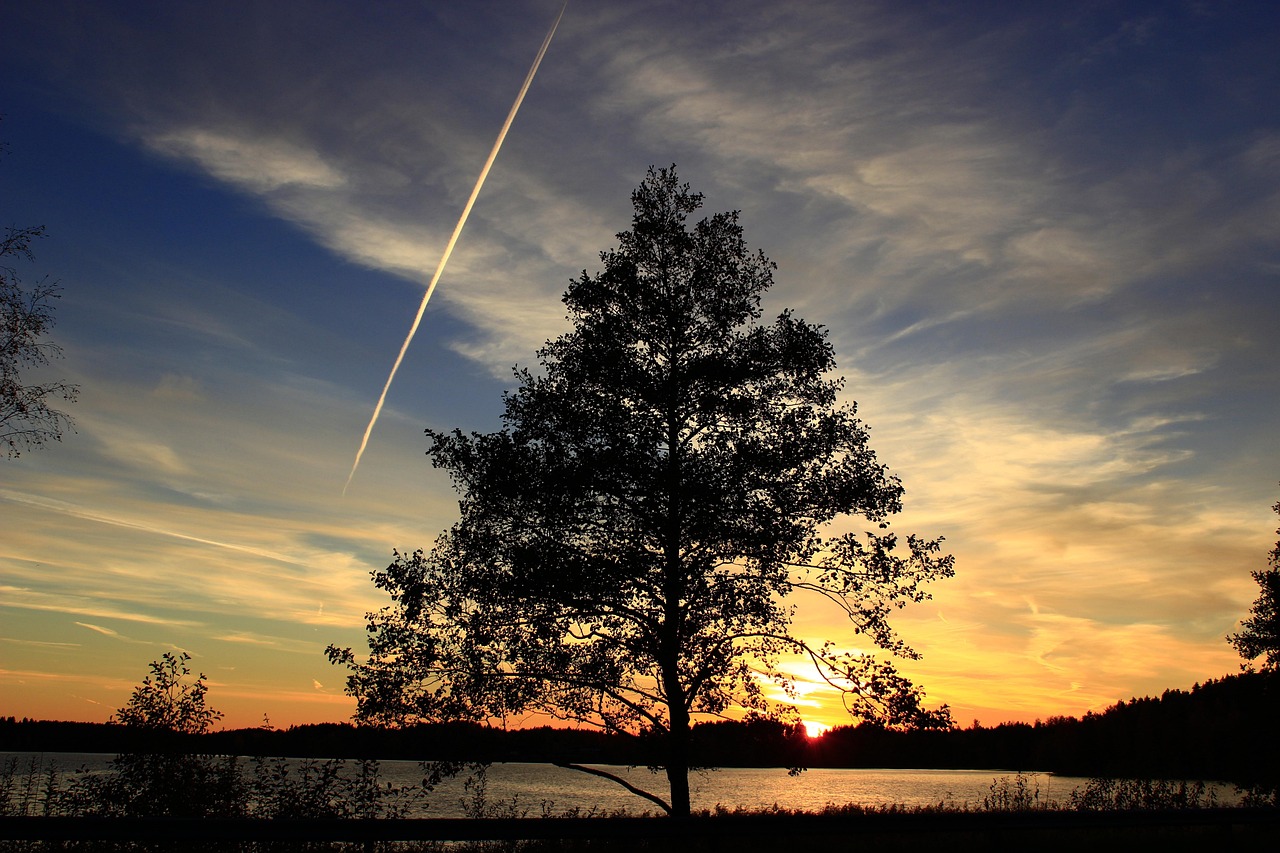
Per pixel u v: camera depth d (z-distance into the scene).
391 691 14.37
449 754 14.50
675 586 15.30
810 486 15.23
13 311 13.54
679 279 16.56
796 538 15.09
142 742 13.20
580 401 15.62
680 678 15.43
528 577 14.62
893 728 14.97
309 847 11.19
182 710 13.70
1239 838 14.10
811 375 15.89
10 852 10.23
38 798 12.52
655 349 16.25
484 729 14.82
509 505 15.41
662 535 15.48
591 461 14.71
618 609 15.17
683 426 15.95
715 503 14.74
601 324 15.99
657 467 14.97
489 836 9.82
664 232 16.39
